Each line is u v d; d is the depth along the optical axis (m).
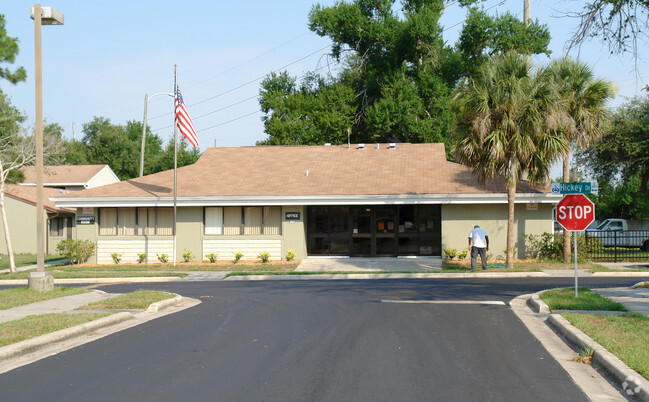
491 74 20.41
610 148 29.81
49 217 37.59
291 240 26.41
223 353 8.20
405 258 26.31
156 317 11.67
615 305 11.42
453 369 7.20
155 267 25.19
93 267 25.73
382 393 6.19
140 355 8.12
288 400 5.97
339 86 40.59
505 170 20.97
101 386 6.56
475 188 25.44
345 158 30.28
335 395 6.12
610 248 29.56
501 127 20.47
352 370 7.15
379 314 11.56
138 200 26.47
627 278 19.03
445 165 28.61
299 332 9.74
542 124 20.53
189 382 6.68
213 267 24.59
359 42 42.78
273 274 22.11
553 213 26.86
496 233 25.31
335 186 26.59
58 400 6.06
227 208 26.98
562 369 7.23
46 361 7.82
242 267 24.47
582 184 12.70
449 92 39.62
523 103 20.20
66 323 9.99
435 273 21.20
